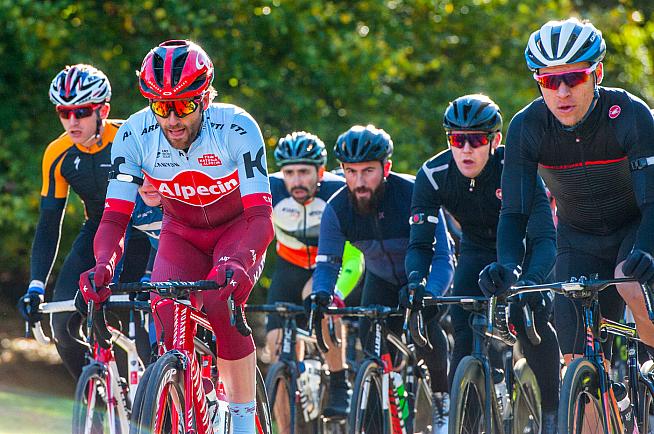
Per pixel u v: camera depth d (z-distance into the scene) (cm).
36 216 2645
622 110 1144
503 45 3338
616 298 1261
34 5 2598
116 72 2727
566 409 1046
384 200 1503
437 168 1395
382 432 1416
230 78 2867
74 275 1425
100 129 1431
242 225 1124
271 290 1739
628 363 1206
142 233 1489
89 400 1315
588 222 1252
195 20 2739
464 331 1339
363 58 2888
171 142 1050
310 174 1639
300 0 2891
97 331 1086
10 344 3238
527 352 1366
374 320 1433
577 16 3412
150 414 937
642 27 4006
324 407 1669
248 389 1096
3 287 3228
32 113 2798
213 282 972
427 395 1573
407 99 3062
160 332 1070
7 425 1731
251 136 1068
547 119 1174
